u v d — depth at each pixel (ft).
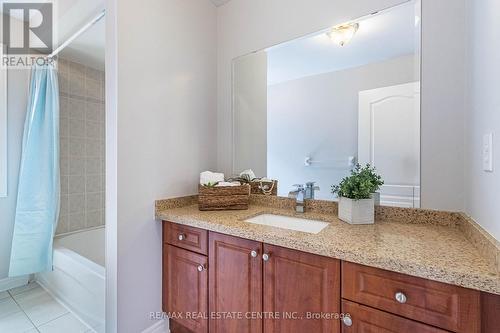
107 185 4.66
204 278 4.55
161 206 5.18
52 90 7.10
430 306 2.56
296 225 4.79
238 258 4.10
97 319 5.29
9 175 7.04
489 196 2.71
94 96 8.81
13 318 5.82
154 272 5.12
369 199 4.13
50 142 7.09
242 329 4.09
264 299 3.83
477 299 2.35
